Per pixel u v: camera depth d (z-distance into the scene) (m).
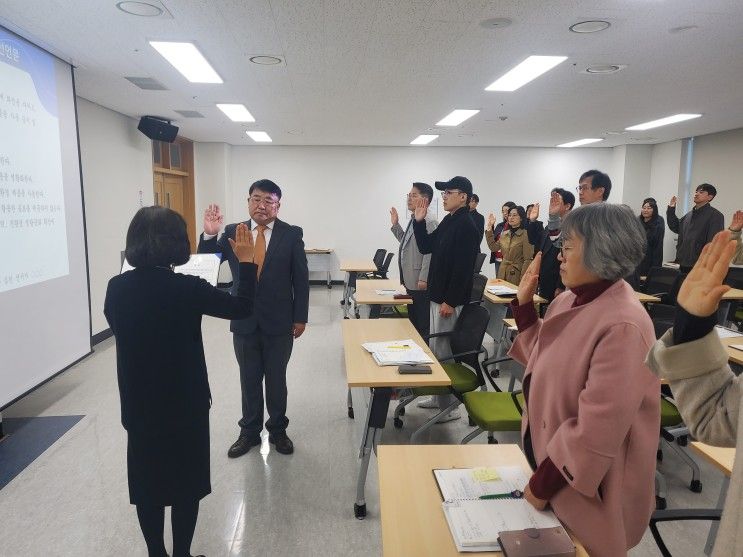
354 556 2.00
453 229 3.12
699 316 0.80
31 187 3.12
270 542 2.08
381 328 2.96
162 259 1.55
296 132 7.60
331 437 3.02
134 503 1.65
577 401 1.14
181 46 3.54
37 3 2.79
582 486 1.05
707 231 5.62
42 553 2.01
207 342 5.28
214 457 2.76
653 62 3.91
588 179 3.01
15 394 2.91
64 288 3.49
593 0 2.76
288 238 2.66
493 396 2.63
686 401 0.84
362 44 3.51
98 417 3.31
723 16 2.98
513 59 3.86
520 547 0.99
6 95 2.89
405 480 1.29
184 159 8.62
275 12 2.95
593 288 1.16
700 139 8.13
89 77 4.35
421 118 6.39
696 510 1.28
